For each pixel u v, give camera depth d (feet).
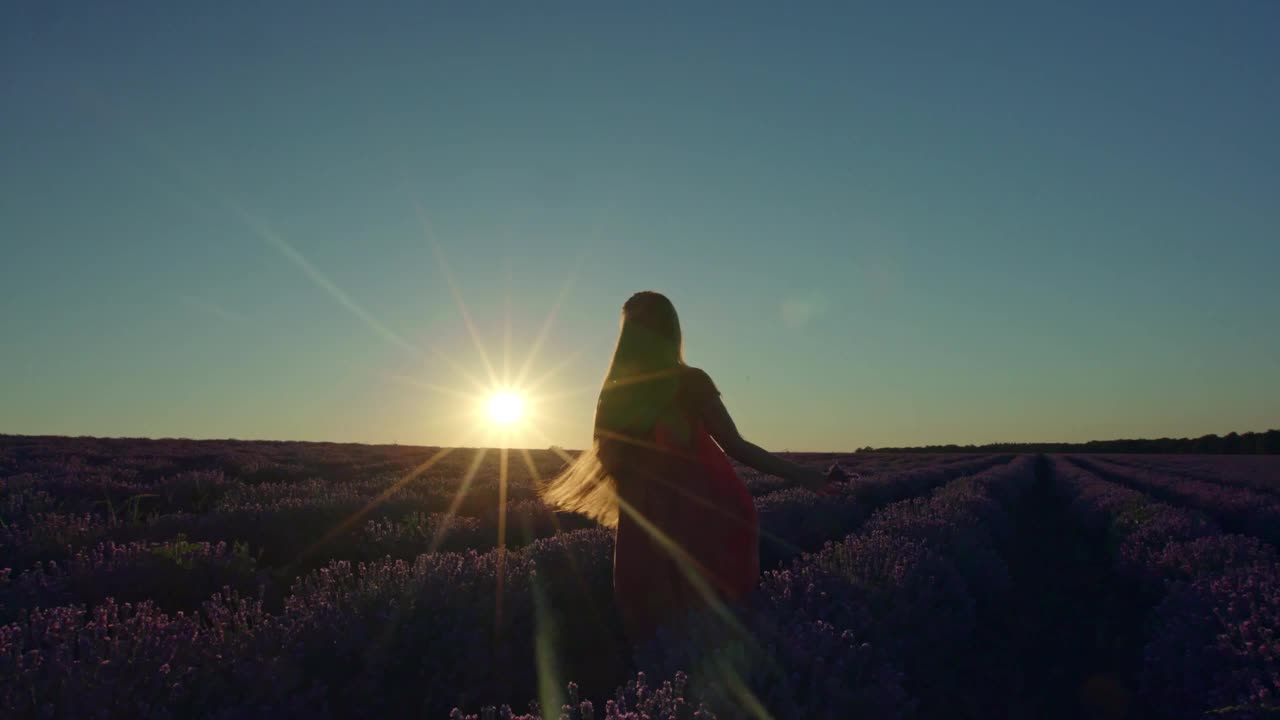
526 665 12.03
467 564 15.24
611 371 11.62
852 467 103.50
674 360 11.41
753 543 11.55
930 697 13.94
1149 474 92.32
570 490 12.44
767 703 8.97
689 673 9.30
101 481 43.83
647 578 11.12
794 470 11.14
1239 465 136.05
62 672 8.86
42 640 10.04
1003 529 35.99
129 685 9.05
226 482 45.03
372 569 14.79
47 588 14.84
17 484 40.01
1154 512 36.52
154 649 9.96
